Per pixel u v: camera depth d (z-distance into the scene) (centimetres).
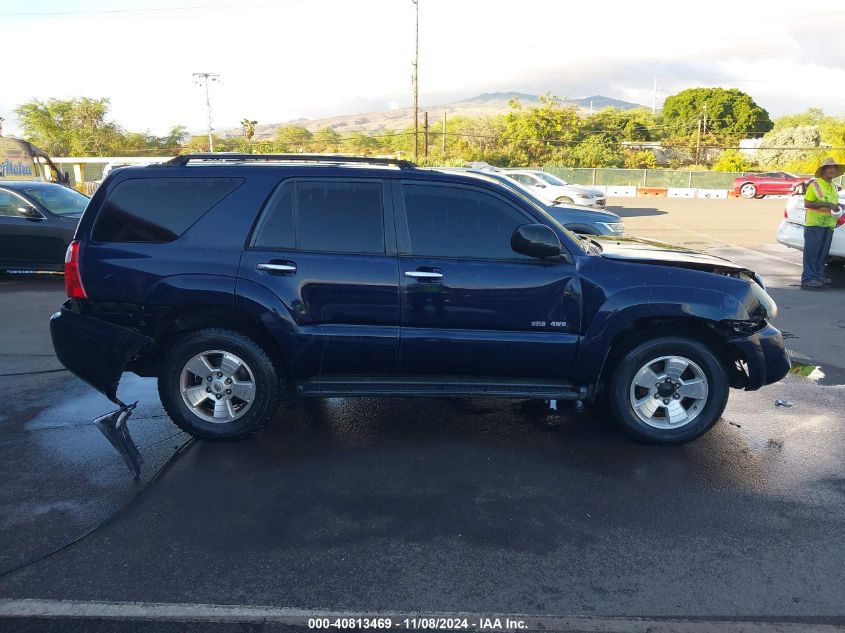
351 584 315
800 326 812
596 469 435
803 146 6000
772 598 307
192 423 460
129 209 450
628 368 457
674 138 7431
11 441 475
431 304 443
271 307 438
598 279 447
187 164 462
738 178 3922
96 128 5772
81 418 519
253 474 424
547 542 351
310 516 375
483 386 460
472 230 450
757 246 1573
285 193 450
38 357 675
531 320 448
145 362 480
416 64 4312
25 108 5666
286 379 476
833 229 1036
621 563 333
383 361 452
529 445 471
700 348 454
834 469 437
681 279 449
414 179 451
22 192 1068
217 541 350
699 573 325
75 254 450
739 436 491
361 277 441
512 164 5941
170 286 439
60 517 372
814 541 353
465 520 372
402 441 476
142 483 412
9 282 1078
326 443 470
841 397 574
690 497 399
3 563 329
